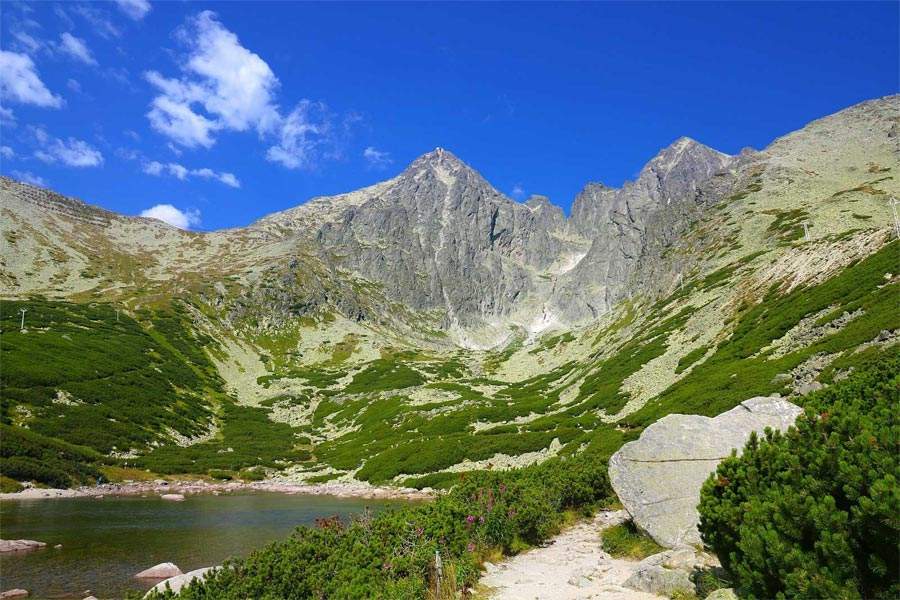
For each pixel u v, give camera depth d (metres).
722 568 12.10
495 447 67.06
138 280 195.88
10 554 29.97
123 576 26.20
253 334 177.00
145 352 128.38
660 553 14.38
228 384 134.38
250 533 37.34
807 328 52.84
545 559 17.23
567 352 156.38
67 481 61.97
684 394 53.81
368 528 17.09
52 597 23.09
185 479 74.50
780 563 8.31
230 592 13.79
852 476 8.09
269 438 100.75
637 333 105.31
